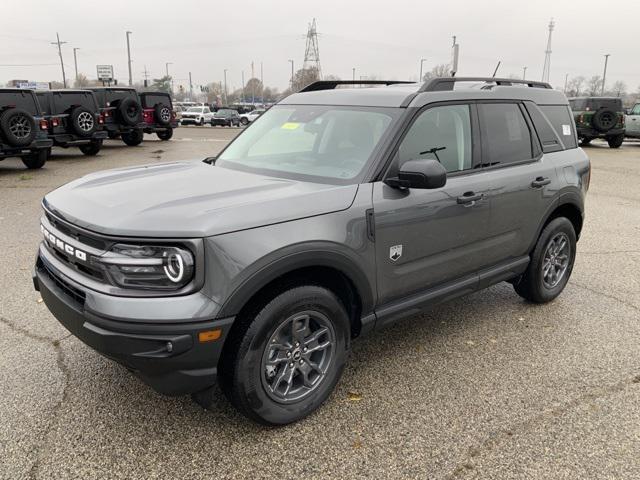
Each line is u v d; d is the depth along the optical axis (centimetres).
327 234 290
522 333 429
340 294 326
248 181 326
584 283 550
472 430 302
